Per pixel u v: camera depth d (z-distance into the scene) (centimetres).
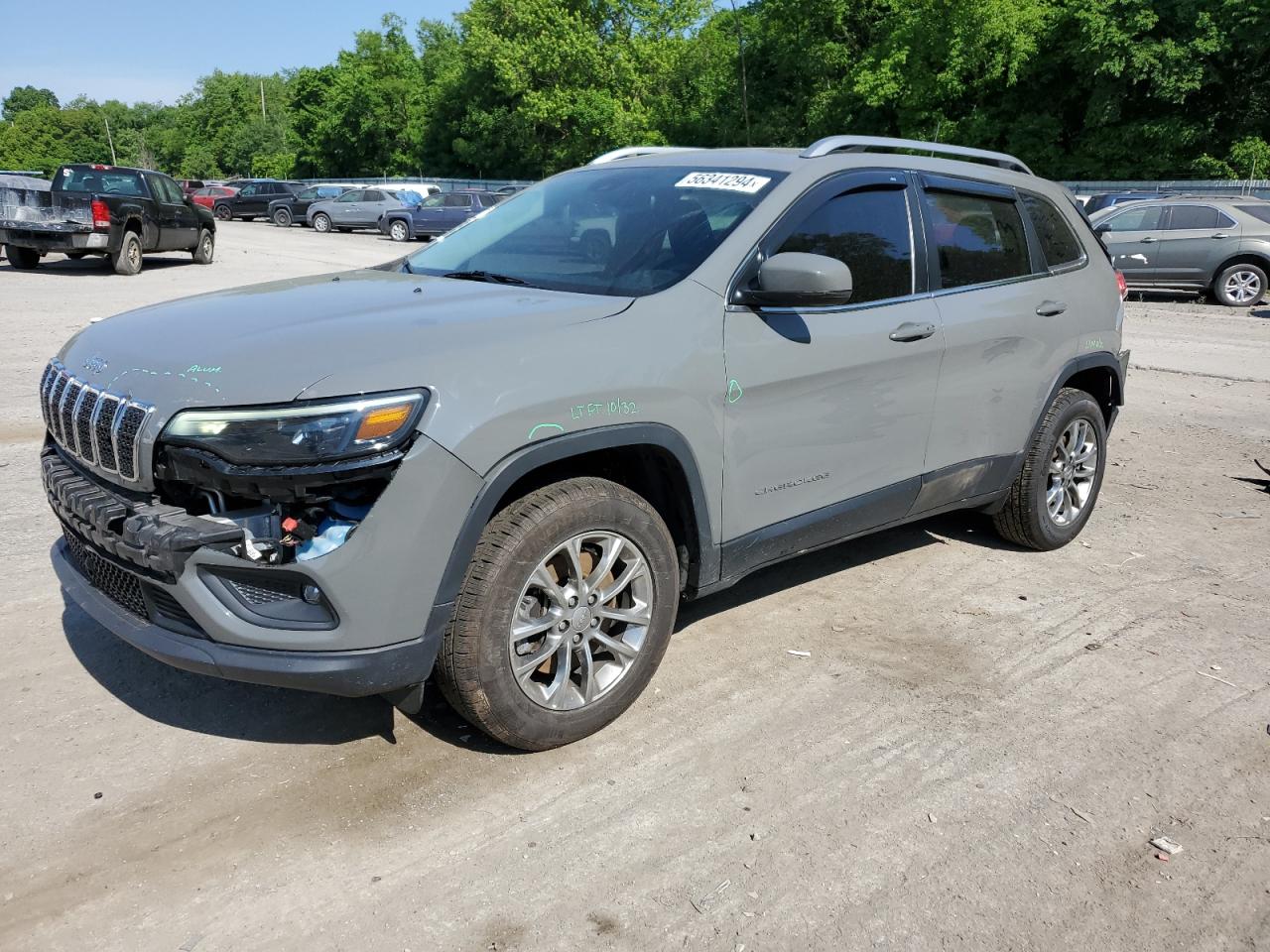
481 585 287
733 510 352
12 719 328
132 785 296
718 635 409
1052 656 399
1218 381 1018
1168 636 421
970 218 448
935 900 260
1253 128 3016
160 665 366
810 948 242
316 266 1984
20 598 417
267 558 263
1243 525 575
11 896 250
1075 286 497
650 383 312
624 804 295
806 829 286
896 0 3347
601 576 315
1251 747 337
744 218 360
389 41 6506
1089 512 532
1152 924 255
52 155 14412
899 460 414
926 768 319
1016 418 469
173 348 293
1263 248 1628
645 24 4631
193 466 264
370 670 272
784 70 3966
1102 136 3175
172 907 249
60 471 316
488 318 305
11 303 1296
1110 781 315
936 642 409
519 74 4688
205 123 11200
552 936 243
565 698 315
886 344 390
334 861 267
